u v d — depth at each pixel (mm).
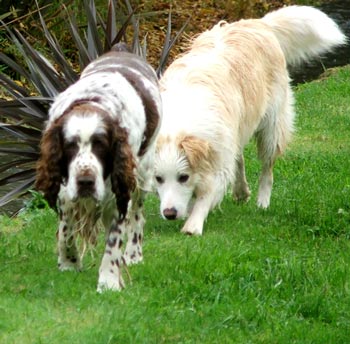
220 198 11523
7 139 14430
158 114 9156
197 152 11031
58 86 12234
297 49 13461
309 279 8977
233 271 9203
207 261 9461
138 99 8750
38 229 11102
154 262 9602
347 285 8977
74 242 9023
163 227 11531
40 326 7590
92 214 8555
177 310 8070
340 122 18078
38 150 12180
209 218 11969
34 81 12266
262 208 12453
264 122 12773
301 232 11047
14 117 12156
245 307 8203
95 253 9844
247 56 12211
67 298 8328
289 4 28875
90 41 12469
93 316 7824
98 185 7949
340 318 8180
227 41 12305
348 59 24672
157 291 8547
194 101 11406
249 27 12648
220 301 8383
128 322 7695
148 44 22938
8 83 12602
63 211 8820
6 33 19391
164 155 11055
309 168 14617
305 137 17062
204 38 12516
